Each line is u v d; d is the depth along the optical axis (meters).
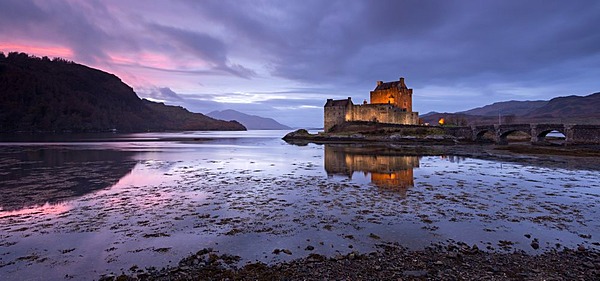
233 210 16.30
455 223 14.12
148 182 24.22
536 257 10.41
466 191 20.80
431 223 14.13
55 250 11.12
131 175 27.56
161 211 16.08
